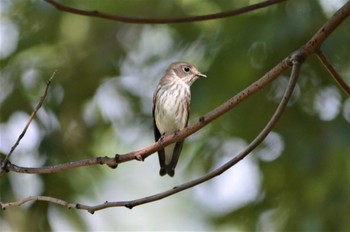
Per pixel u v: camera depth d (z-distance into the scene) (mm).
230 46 13539
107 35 15422
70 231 12438
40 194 12562
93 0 14633
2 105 14430
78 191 13125
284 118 13461
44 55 15141
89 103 15211
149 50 15703
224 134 13734
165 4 14461
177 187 6465
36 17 14727
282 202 13195
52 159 13555
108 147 15180
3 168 7176
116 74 15438
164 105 11836
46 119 14305
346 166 12578
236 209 13562
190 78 12039
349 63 13242
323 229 12266
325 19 12867
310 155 12930
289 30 12758
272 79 6246
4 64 14789
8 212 12023
